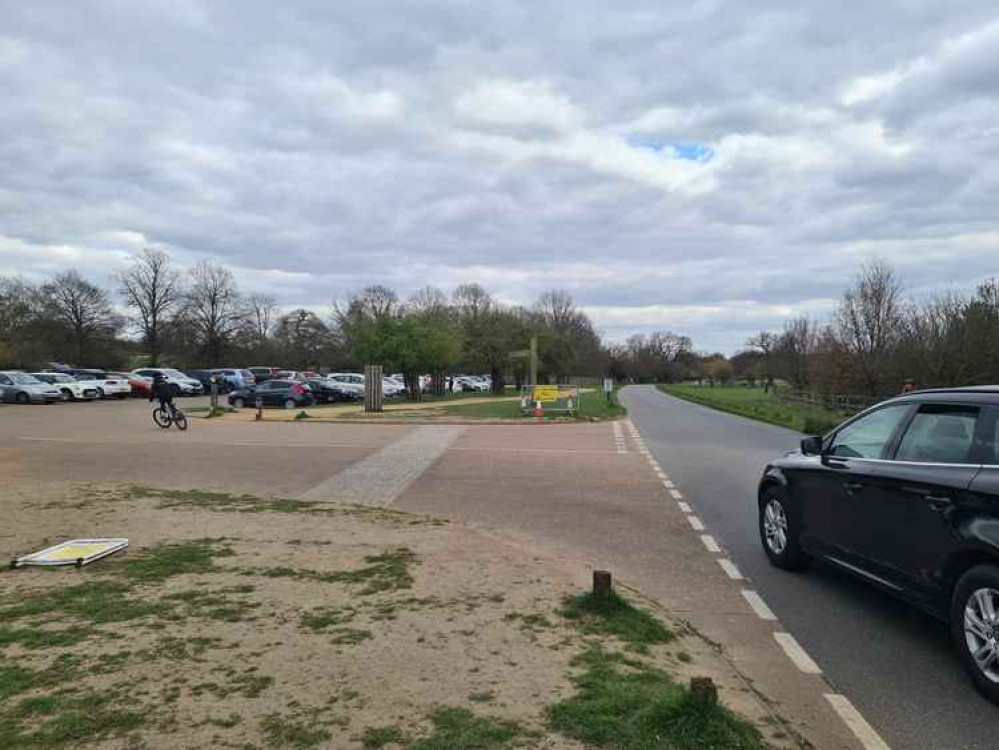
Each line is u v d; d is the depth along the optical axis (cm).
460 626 470
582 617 493
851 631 514
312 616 485
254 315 9012
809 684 425
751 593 604
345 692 369
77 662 403
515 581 577
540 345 6375
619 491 1133
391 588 552
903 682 429
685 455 1656
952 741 358
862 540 541
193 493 1009
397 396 4888
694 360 14712
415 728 331
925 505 464
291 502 945
